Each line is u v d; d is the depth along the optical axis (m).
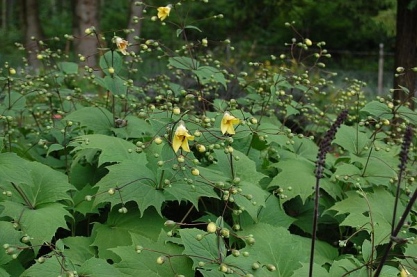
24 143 4.75
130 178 3.31
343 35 23.92
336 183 4.00
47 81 5.55
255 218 3.38
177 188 3.30
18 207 3.17
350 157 4.16
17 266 3.11
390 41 23.77
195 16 23.97
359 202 3.76
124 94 4.20
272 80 4.73
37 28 21.33
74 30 18.67
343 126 4.38
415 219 3.93
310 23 23.36
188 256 2.89
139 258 3.03
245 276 2.64
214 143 3.54
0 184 2.95
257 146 4.37
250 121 3.82
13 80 4.66
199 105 5.21
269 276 2.79
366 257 3.02
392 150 4.63
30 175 3.18
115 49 4.22
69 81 5.86
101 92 6.05
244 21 23.95
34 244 2.99
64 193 3.38
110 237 3.34
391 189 4.19
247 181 3.66
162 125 3.24
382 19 20.81
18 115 5.41
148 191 3.29
